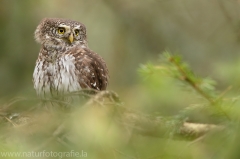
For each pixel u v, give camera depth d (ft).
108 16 46.93
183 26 47.75
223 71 19.67
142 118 21.11
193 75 19.40
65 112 20.03
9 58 42.98
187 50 46.47
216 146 18.54
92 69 35.50
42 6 45.29
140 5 47.83
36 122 19.16
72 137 18.34
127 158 18.06
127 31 46.80
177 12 48.78
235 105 18.30
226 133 18.60
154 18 47.73
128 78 44.73
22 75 42.88
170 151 18.71
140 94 23.07
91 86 35.29
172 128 20.81
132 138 19.02
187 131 24.61
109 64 45.11
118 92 27.94
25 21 43.57
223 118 18.90
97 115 17.98
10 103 21.97
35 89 36.37
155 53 46.62
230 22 44.55
